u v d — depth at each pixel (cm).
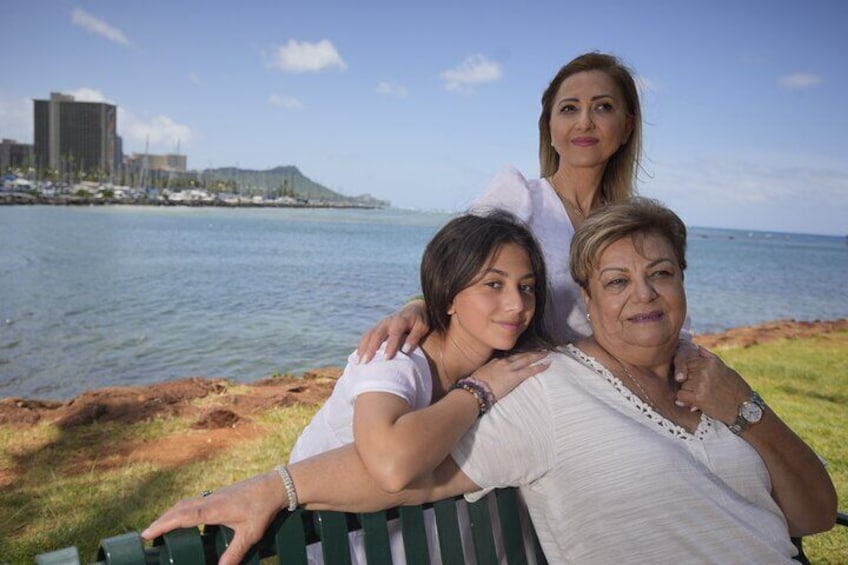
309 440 223
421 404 204
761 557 206
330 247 6569
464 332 219
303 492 180
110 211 13938
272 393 1078
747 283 4822
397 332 205
